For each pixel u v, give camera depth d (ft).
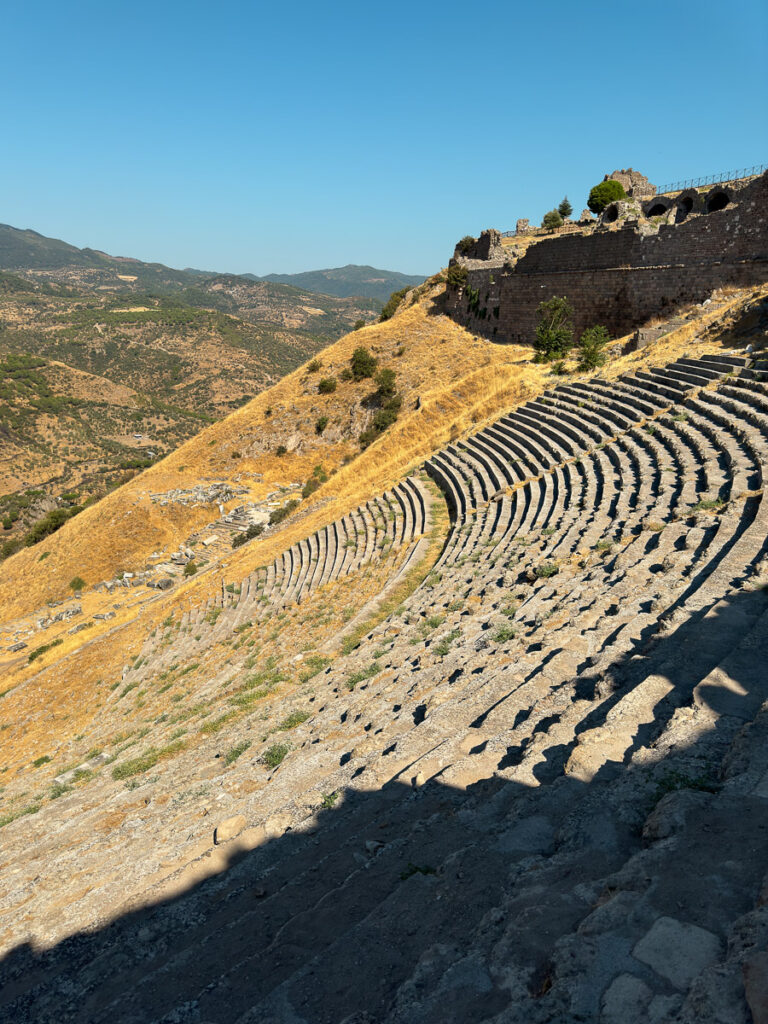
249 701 55.01
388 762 27.53
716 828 15.05
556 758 22.50
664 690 24.09
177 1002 16.44
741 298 122.42
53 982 19.47
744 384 78.48
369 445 191.52
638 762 19.61
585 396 113.91
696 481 57.67
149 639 119.03
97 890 25.58
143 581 173.47
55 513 249.55
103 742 72.28
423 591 65.21
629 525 53.01
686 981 11.21
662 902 13.12
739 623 27.94
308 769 31.71
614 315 168.76
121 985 18.49
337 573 94.68
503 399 146.61
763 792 16.05
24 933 23.56
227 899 21.29
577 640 32.73
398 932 15.87
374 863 19.54
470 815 20.53
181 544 187.73
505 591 51.57
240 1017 14.26
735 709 21.20
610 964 11.81
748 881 13.34
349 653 58.59
